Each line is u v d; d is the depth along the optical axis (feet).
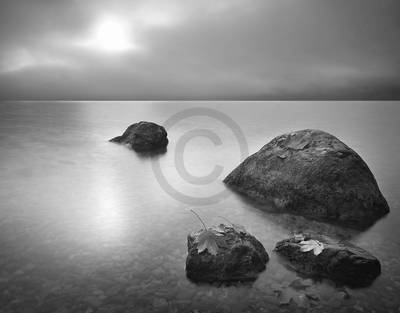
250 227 26.94
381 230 26.03
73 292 17.39
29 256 21.53
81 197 35.78
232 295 17.07
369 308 15.93
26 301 16.60
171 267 20.04
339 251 18.67
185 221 28.40
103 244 23.53
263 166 35.14
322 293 17.12
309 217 28.96
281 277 18.57
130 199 35.12
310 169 30.30
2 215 29.71
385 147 76.07
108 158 59.77
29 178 44.70
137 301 16.63
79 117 190.80
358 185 28.78
